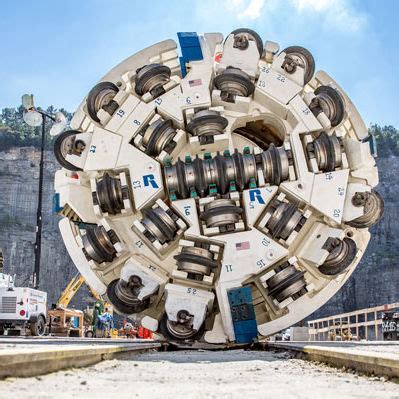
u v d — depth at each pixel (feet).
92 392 11.30
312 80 35.65
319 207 31.30
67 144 33.63
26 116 83.87
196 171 30.45
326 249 31.14
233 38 34.83
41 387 11.64
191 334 30.09
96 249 31.50
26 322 73.77
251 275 30.04
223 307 29.91
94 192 32.04
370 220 32.53
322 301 32.04
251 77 34.14
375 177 33.19
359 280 479.82
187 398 10.68
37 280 85.20
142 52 35.12
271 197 30.86
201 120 32.09
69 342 33.60
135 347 26.18
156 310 32.22
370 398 10.97
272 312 31.42
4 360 12.32
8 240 460.14
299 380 14.46
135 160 32.19
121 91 33.63
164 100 33.37
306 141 32.32
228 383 13.57
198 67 33.91
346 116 34.14
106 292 32.65
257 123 34.99
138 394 11.16
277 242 30.81
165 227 30.27
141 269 30.71
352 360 17.06
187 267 29.55
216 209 29.81
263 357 24.44
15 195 484.33
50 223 479.82
